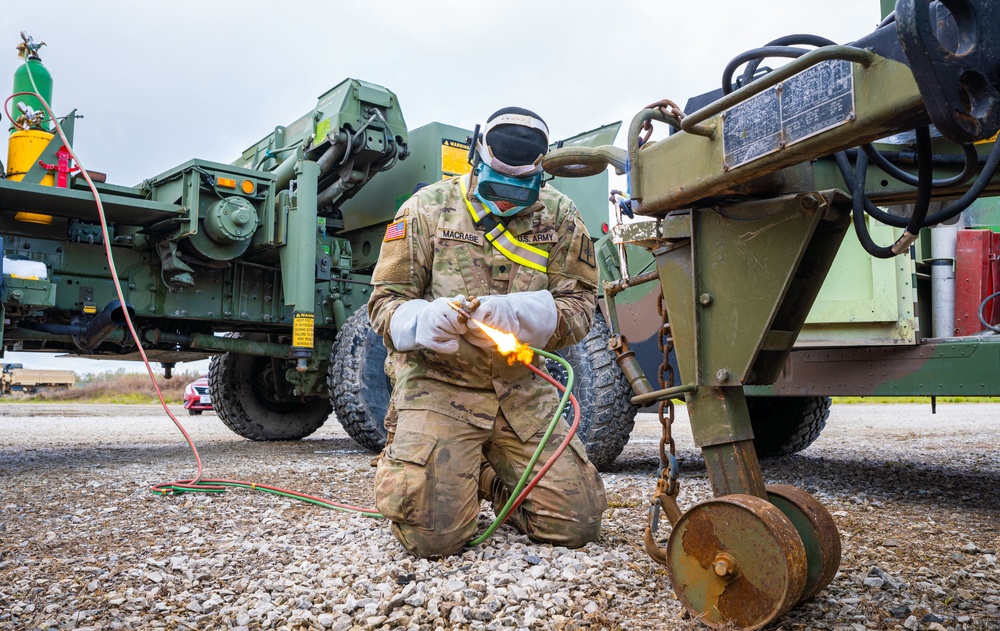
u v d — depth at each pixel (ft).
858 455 21.01
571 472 8.61
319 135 21.89
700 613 6.08
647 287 16.48
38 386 92.43
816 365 13.99
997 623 6.06
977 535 9.75
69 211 18.04
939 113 3.97
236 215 19.21
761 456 20.58
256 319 22.02
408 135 24.04
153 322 21.81
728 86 5.93
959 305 14.29
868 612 6.32
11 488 13.76
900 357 12.89
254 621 6.21
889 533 9.86
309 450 22.17
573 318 8.57
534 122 7.87
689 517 6.21
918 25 3.90
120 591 7.08
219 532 9.73
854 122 4.61
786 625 6.01
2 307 16.07
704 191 5.84
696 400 6.57
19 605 6.66
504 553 8.19
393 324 8.18
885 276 12.89
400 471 8.11
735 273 6.19
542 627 5.99
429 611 6.36
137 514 11.05
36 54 19.39
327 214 24.35
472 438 8.46
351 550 8.55
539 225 8.71
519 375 8.80
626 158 7.25
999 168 6.55
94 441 26.63
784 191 6.17
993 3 4.08
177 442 25.86
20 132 18.84
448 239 8.53
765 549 5.68
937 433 29.99
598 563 7.69
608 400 15.74
